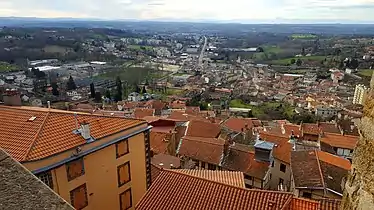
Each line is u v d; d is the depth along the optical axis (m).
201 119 54.00
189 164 34.81
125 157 21.80
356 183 5.50
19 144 17.66
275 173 34.56
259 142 34.97
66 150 17.75
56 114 20.89
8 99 26.30
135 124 22.67
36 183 4.09
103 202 20.48
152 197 17.42
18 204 3.80
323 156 30.23
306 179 26.62
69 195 18.08
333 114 90.38
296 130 51.16
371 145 5.14
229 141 41.50
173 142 42.25
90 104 92.38
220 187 17.25
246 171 33.25
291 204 15.82
